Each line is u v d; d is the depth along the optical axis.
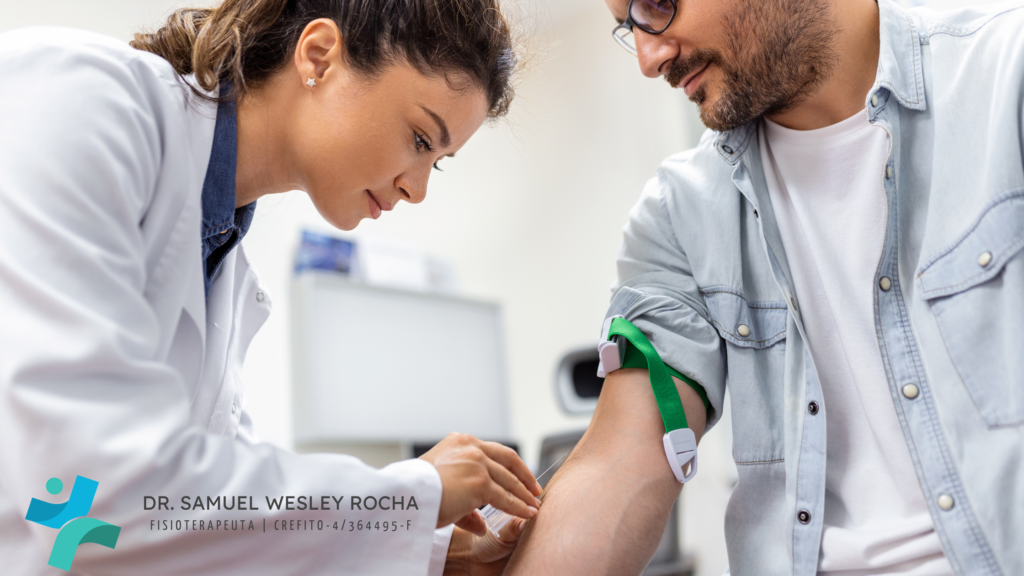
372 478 0.76
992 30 0.97
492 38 1.01
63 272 0.65
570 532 0.97
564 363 2.72
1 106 0.71
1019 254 0.87
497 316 4.16
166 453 0.65
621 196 4.34
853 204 1.05
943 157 0.95
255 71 0.94
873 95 0.99
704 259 1.13
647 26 1.08
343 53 0.93
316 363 3.37
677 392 1.05
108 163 0.71
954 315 0.90
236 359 1.15
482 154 4.92
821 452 0.98
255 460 0.71
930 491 0.89
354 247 3.88
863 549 0.93
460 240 4.89
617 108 4.44
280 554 0.71
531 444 4.48
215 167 0.92
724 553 3.58
